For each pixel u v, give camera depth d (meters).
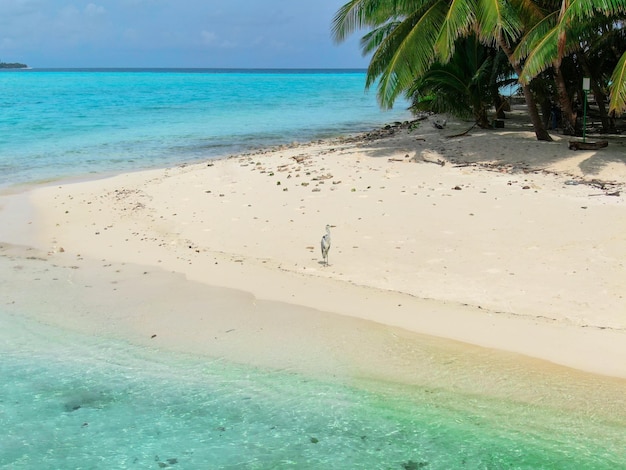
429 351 7.02
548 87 23.25
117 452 5.45
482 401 6.09
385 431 5.69
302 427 5.79
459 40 22.23
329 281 9.12
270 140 28.00
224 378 6.66
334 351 7.14
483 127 23.78
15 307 8.52
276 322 7.88
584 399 6.02
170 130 31.69
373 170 16.25
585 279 8.67
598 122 25.75
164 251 10.81
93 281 9.45
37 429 5.80
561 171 15.79
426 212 12.13
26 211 14.02
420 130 25.14
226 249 10.76
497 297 8.30
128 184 16.95
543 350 6.91
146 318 8.12
